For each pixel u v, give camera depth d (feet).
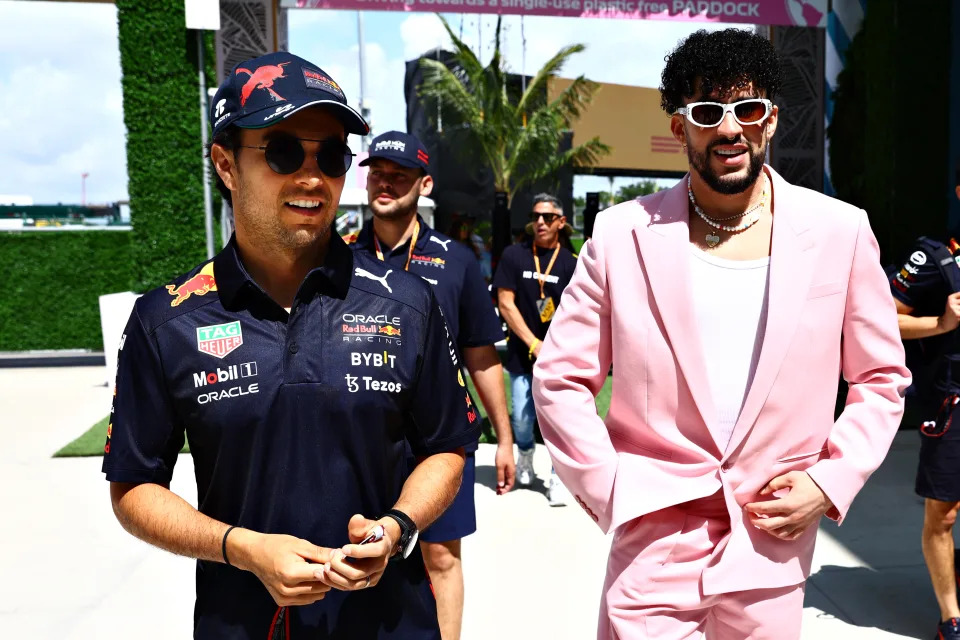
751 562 5.87
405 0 22.57
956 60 25.85
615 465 6.12
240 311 4.72
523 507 16.57
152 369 4.69
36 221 67.21
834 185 29.55
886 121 26.13
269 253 4.83
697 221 6.34
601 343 6.39
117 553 14.24
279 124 4.51
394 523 4.58
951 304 9.36
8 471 19.70
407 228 10.11
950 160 25.89
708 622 6.30
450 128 66.44
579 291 6.43
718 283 6.11
